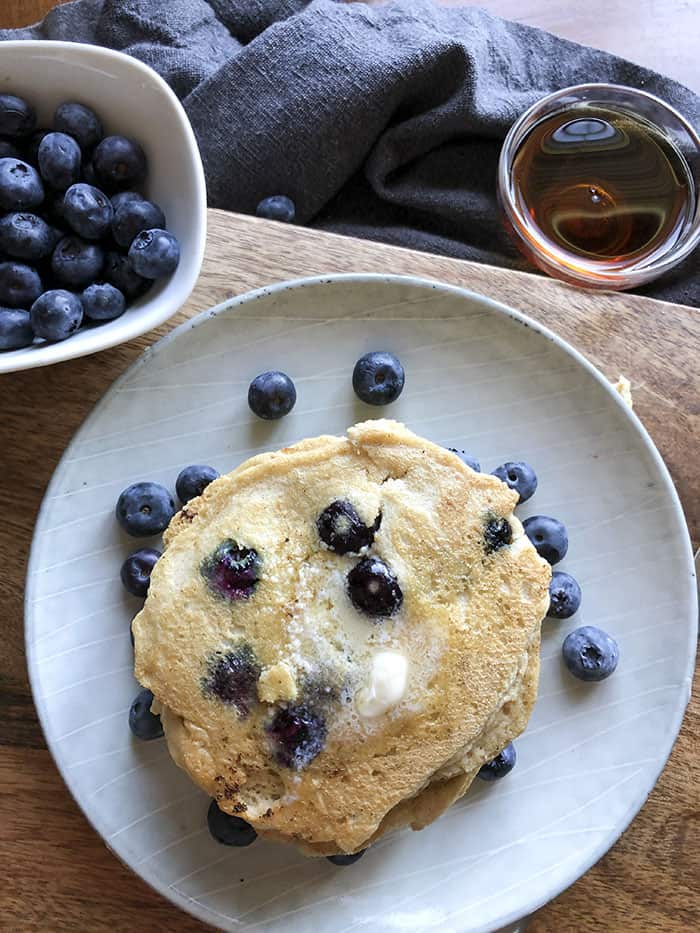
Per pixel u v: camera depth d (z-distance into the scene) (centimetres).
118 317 25
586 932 26
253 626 22
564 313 29
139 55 32
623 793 26
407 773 22
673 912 26
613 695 27
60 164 24
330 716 22
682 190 31
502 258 32
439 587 23
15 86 25
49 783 26
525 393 28
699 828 27
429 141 32
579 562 27
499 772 25
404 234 33
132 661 25
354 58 31
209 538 23
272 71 31
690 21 35
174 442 26
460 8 33
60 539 26
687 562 27
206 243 28
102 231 24
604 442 28
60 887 26
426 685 22
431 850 26
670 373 28
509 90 33
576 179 31
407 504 23
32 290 24
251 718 22
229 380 27
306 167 31
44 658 25
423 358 28
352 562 23
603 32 35
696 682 27
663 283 32
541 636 27
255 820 22
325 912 25
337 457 24
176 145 25
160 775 25
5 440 27
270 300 27
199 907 24
